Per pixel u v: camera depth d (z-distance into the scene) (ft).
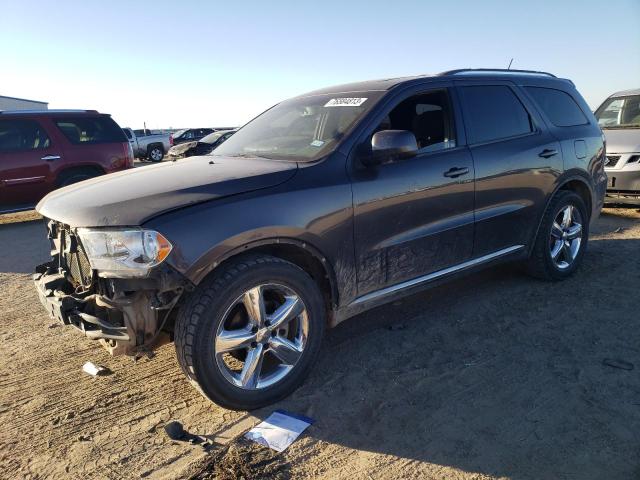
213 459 8.41
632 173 24.03
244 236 9.05
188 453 8.61
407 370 11.07
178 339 8.96
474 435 8.82
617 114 28.40
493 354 11.60
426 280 12.36
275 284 9.60
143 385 10.88
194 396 10.38
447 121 12.84
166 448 8.76
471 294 15.23
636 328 12.63
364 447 8.64
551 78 16.51
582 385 10.18
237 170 10.41
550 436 8.69
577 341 12.07
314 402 9.98
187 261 8.57
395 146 10.29
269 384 9.78
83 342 13.07
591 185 16.53
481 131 13.41
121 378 11.19
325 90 14.01
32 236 27.37
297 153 11.27
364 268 10.98
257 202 9.36
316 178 10.19
